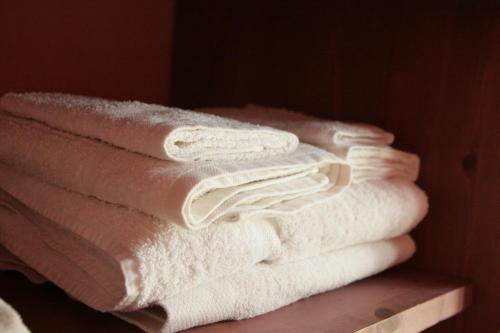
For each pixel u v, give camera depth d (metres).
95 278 0.50
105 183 0.52
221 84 1.00
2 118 0.68
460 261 0.77
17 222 0.62
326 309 0.61
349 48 0.85
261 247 0.55
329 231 0.62
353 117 0.85
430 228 0.80
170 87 1.04
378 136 0.74
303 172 0.59
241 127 0.55
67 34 0.90
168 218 0.47
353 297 0.66
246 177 0.52
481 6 0.73
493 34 0.73
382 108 0.82
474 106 0.75
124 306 0.47
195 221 0.48
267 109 0.85
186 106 1.04
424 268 0.80
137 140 0.51
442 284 0.74
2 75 0.84
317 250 0.62
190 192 0.46
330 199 0.64
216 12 0.99
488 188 0.74
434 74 0.78
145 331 0.50
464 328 0.77
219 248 0.51
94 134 0.55
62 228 0.56
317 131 0.69
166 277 0.47
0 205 0.66
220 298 0.53
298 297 0.61
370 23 0.83
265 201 0.55
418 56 0.79
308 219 0.60
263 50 0.94
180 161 0.51
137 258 0.46
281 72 0.92
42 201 0.58
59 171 0.56
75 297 0.53
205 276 0.50
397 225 0.72
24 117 0.66
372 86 0.83
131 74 0.99
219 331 0.53
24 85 0.86
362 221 0.66
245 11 0.96
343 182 0.64
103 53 0.94
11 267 0.63
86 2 0.91
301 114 0.82
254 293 0.55
